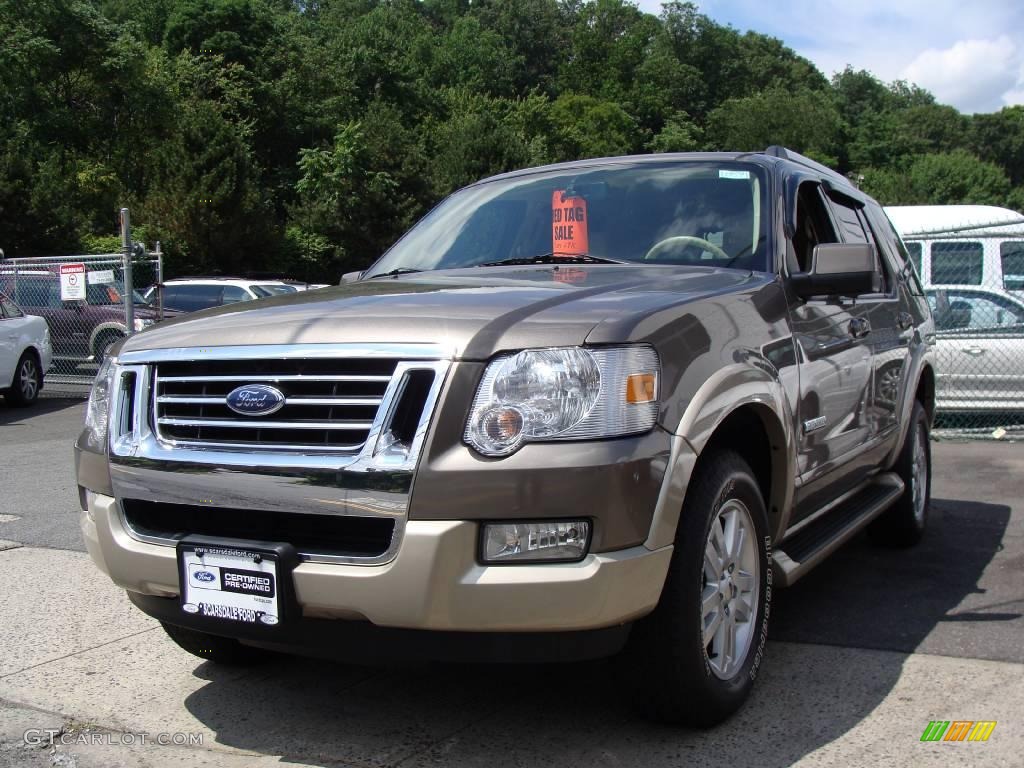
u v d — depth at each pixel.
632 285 3.21
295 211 42.12
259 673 3.66
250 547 2.70
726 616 3.07
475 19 114.94
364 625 2.64
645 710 2.95
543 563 2.53
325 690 3.47
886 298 4.94
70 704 3.39
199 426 2.86
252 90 56.56
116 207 37.12
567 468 2.51
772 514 3.45
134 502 3.02
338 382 2.67
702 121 121.88
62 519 6.39
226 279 17.48
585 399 2.57
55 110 39.09
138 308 15.96
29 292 16.27
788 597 4.46
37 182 28.75
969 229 9.57
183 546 2.82
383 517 2.55
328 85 64.44
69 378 16.12
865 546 5.43
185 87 52.50
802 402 3.53
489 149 48.62
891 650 3.73
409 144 44.09
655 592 2.66
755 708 3.18
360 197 42.38
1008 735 2.95
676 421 2.72
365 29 80.38
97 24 39.94
